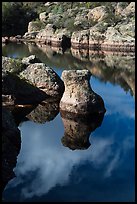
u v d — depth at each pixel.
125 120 27.59
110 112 29.69
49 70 33.50
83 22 95.75
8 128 21.78
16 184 17.73
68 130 25.50
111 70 50.78
